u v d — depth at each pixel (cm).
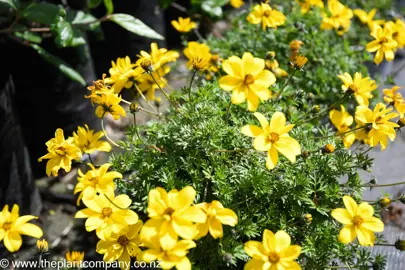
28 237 100
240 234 79
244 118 84
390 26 94
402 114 85
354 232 76
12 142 98
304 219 79
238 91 78
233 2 117
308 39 102
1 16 97
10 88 100
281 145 77
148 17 128
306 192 81
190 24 104
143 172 82
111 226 77
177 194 74
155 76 91
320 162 83
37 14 91
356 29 117
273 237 74
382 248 93
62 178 109
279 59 101
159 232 74
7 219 75
